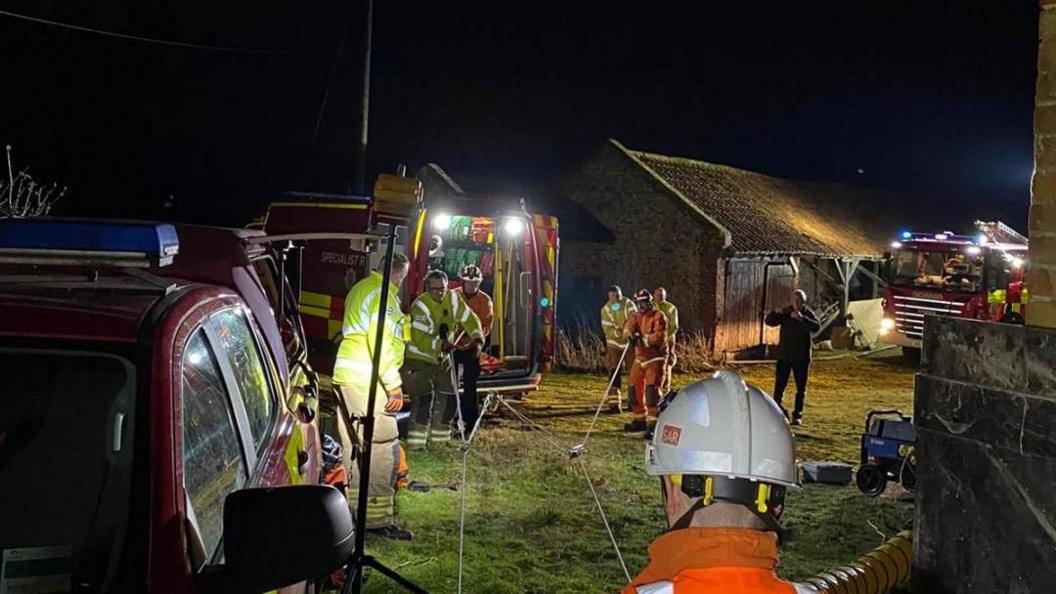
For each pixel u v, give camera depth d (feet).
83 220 8.39
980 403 11.84
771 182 89.92
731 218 70.90
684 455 5.61
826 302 81.15
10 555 6.59
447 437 31.14
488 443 31.83
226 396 9.01
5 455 7.17
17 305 7.55
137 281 9.27
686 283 65.31
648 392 35.63
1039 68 11.35
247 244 14.71
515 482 27.07
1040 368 11.21
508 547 21.47
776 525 5.55
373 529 21.31
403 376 29.86
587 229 67.62
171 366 7.20
